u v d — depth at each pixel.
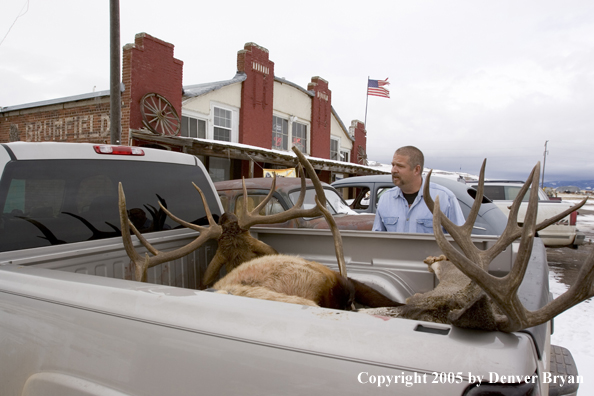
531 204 1.12
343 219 6.24
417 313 1.82
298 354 1.19
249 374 1.24
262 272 2.29
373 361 1.12
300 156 2.64
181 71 12.16
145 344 1.40
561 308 1.09
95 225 2.47
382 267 2.90
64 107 11.97
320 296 2.26
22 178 2.19
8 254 2.00
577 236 9.40
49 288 1.65
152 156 2.92
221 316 1.33
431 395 1.05
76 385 1.50
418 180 3.52
